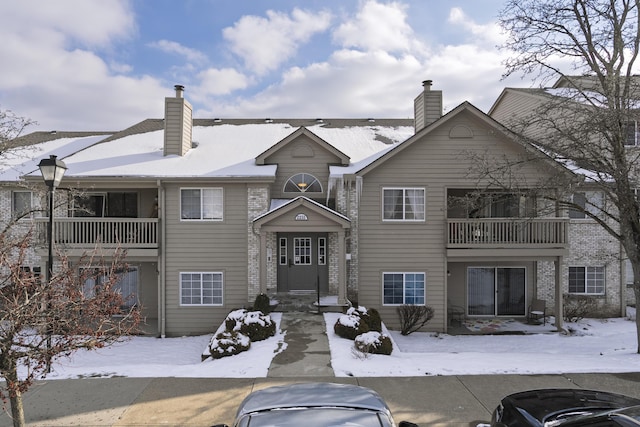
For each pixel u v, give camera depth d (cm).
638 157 1204
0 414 669
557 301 1510
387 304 1539
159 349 1316
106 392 758
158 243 1509
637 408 409
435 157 1538
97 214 1680
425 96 1745
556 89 1881
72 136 2184
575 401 550
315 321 1283
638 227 1062
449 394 748
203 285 1543
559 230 1494
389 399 727
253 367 898
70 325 516
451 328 1531
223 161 1639
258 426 367
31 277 520
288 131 1986
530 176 1507
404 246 1541
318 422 373
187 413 674
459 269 1658
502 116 2262
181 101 1686
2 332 488
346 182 1556
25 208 1570
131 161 1620
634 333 1417
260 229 1414
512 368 887
